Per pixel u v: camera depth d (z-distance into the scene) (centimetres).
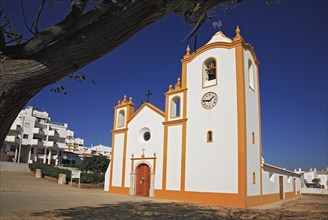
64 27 269
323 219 1323
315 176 7262
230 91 1991
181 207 1609
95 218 1105
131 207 1520
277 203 2233
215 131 1994
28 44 262
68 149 9044
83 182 3083
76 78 512
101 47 262
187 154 2102
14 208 1261
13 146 5519
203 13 326
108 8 281
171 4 281
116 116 2784
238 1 352
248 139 1925
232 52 2047
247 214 1426
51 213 1178
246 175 1814
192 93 2202
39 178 3422
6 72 240
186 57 2309
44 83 257
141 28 280
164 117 2339
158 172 2250
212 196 1892
